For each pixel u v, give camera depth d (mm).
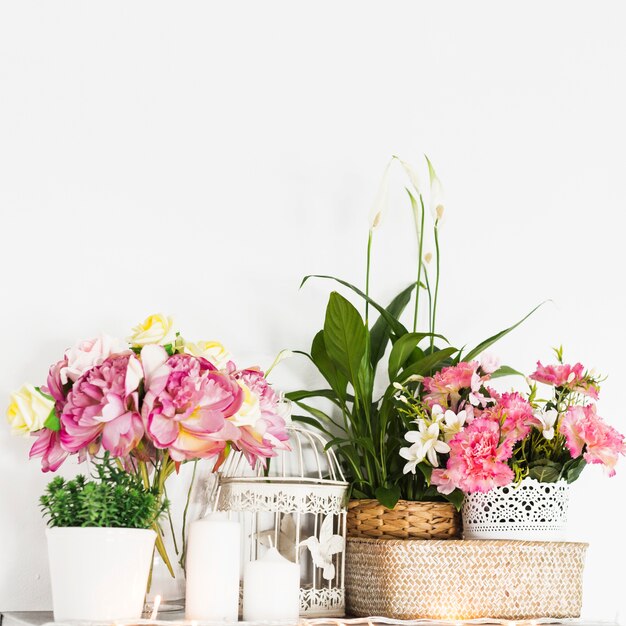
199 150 1569
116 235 1479
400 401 1407
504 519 1324
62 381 1167
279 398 1423
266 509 1281
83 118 1491
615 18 2035
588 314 1865
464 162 1813
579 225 1900
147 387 1144
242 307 1552
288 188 1630
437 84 1815
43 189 1443
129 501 1125
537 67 1929
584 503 1748
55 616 1088
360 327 1346
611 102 1992
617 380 1861
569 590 1332
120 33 1544
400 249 1716
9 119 1440
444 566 1271
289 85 1669
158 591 1237
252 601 1213
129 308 1468
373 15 1776
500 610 1280
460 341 1741
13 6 1474
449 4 1860
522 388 1763
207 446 1134
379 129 1736
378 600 1292
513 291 1808
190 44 1598
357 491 1396
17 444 1353
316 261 1629
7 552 1322
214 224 1556
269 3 1682
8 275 1398
